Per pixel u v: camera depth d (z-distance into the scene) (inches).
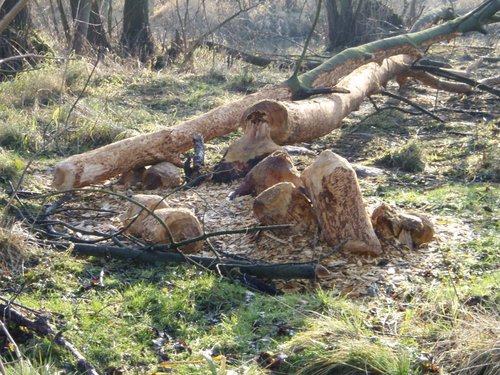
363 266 247.6
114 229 271.4
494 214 298.5
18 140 399.2
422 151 390.6
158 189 332.8
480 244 263.9
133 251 248.1
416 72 522.0
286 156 300.0
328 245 257.4
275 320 212.4
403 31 788.6
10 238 244.5
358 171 366.6
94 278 238.7
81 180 319.3
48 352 189.0
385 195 327.9
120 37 722.2
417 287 233.1
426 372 185.8
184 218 257.4
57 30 684.1
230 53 671.8
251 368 183.9
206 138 363.3
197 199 315.3
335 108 397.1
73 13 635.5
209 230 279.1
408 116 498.6
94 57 616.7
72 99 474.6
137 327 207.2
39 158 387.2
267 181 297.6
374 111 506.6
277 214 260.2
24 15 563.2
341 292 231.3
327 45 880.9
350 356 187.5
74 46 625.3
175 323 211.6
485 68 687.7
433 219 291.7
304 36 992.2
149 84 564.7
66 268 243.1
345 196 250.2
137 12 697.0
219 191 325.7
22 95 484.1
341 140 437.4
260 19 985.5
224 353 197.3
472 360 185.6
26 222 279.4
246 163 338.3
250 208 294.7
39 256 247.4
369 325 208.7
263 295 229.5
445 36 501.4
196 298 226.4
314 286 237.0
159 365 189.0
